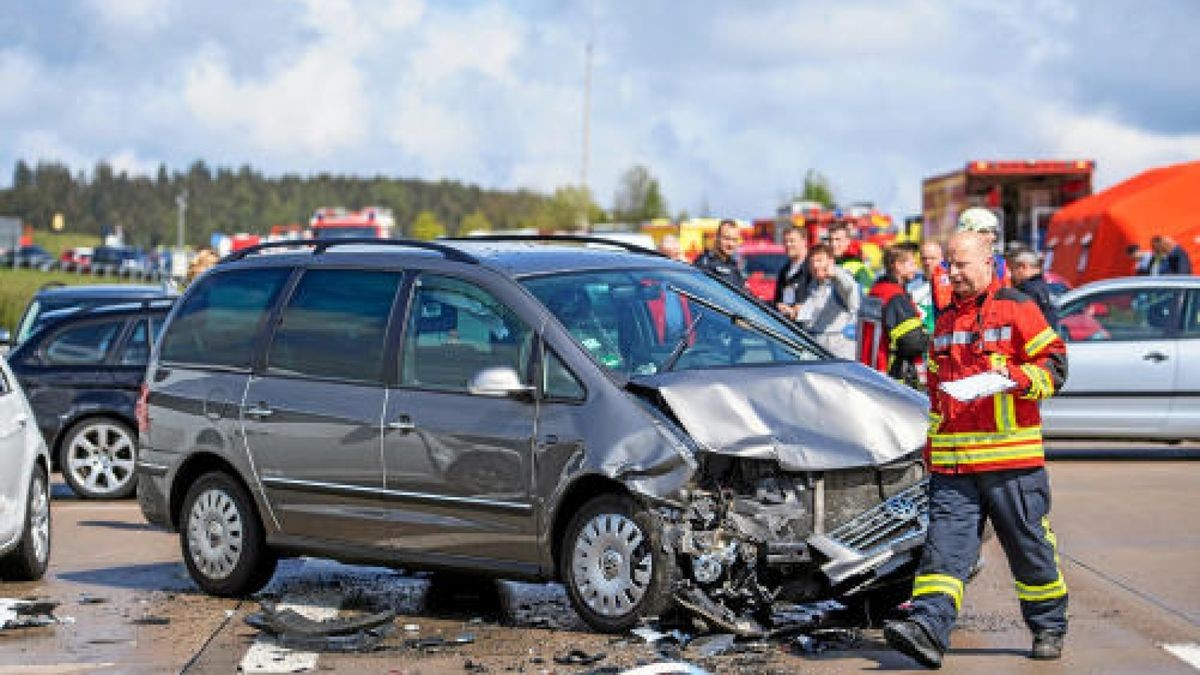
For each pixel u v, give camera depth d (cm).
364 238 1238
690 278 1202
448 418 1106
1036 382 939
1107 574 1267
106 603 1217
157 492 1281
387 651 1036
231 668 1001
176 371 1277
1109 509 1603
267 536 1212
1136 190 3475
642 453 1019
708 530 1018
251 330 1244
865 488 1066
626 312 1124
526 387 1074
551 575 1071
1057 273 3703
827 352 1170
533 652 1016
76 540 1530
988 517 1003
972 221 970
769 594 1033
